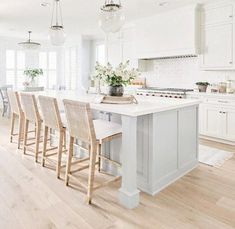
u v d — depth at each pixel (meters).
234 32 4.41
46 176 2.87
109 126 2.65
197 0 4.51
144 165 2.53
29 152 3.77
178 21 5.12
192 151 3.15
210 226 1.93
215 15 4.66
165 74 6.15
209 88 4.91
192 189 2.59
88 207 2.21
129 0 4.47
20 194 2.43
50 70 9.54
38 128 3.32
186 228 1.91
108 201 2.32
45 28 6.99
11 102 4.19
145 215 2.09
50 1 4.54
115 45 6.97
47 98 2.81
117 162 2.83
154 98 3.37
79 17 5.71
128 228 1.90
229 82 4.78
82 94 3.70
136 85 6.50
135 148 2.24
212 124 4.57
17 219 2.01
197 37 4.89
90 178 2.27
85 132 2.30
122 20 3.10
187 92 4.93
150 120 2.42
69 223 1.96
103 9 2.98
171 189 2.59
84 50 8.38
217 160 3.49
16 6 4.85
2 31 7.49
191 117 3.07
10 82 8.83
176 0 4.50
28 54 9.09
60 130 2.78
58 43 4.04
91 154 2.26
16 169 3.08
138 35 6.01
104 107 2.43
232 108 4.25
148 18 5.70
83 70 8.43
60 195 2.42
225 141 4.43
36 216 2.06
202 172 3.06
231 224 1.96
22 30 7.32
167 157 2.67
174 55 5.29
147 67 6.57
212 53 4.76
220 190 2.56
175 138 2.78
